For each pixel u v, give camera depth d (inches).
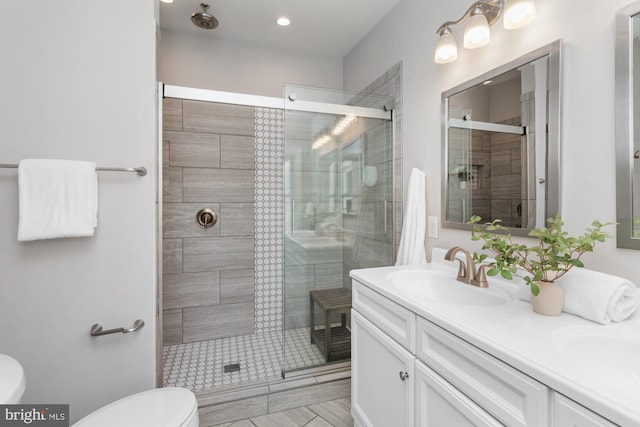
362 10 85.1
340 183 85.6
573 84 40.5
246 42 105.6
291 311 82.4
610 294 31.6
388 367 45.9
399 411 42.9
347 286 86.4
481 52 55.6
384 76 88.1
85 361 51.8
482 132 55.2
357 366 56.0
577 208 40.3
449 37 56.2
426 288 56.5
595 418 20.2
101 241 52.3
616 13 35.5
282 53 110.9
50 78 49.4
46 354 49.9
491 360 28.2
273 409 65.6
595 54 37.9
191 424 41.6
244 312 99.7
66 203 47.3
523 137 47.5
